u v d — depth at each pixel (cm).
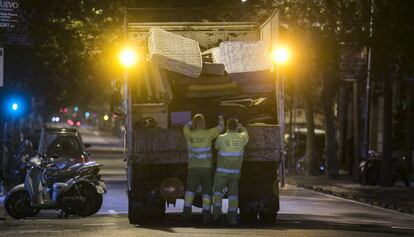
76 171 4975
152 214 4159
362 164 8406
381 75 8469
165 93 4081
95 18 8606
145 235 3625
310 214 5197
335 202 6488
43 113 17875
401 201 6650
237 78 4238
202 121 4053
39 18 8475
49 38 8681
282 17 7500
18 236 3644
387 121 7975
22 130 13138
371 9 7631
